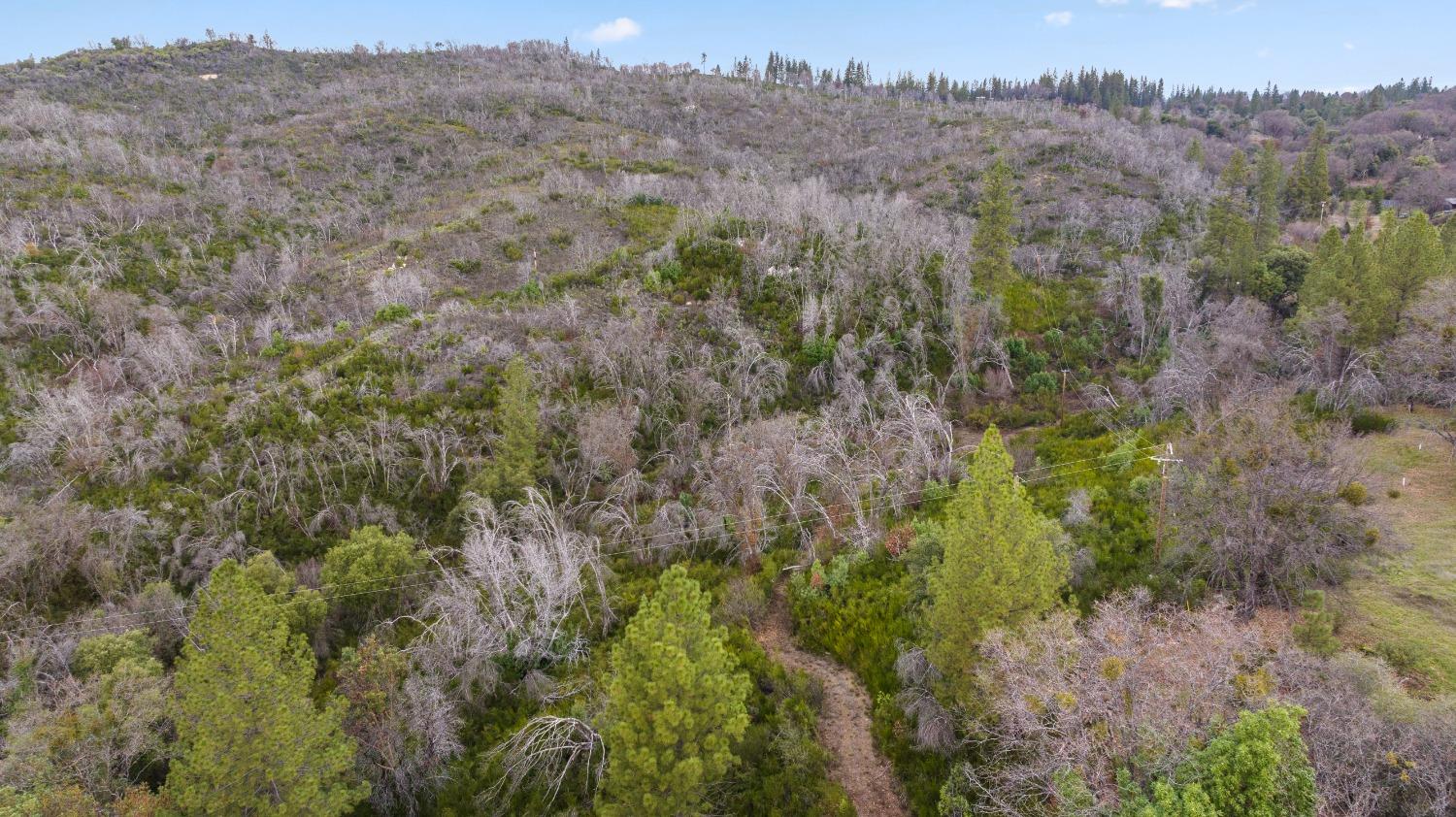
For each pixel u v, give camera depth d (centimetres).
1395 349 2870
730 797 1680
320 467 2717
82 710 1577
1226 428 2241
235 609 1409
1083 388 3572
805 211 4541
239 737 1368
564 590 2111
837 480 2659
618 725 1395
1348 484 2111
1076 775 1253
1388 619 1845
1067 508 2569
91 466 2667
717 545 2644
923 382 3525
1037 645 1489
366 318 3744
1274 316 3978
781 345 3594
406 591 2278
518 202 5091
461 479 2812
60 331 3375
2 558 2112
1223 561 1980
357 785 1666
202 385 3175
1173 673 1365
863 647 2131
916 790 1678
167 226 4491
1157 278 4088
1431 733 1261
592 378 3288
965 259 4106
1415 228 3002
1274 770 1083
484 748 1883
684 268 4075
